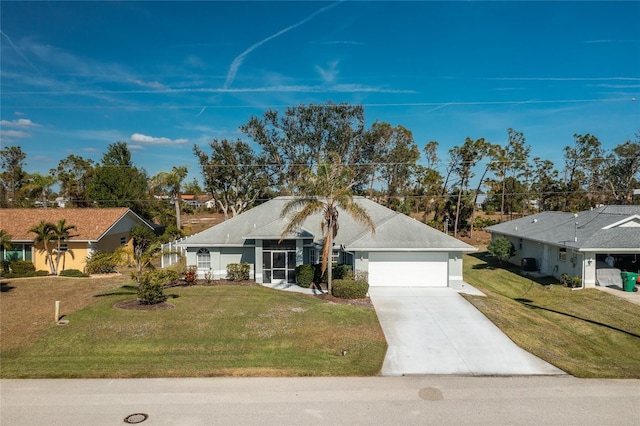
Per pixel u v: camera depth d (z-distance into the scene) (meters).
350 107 50.66
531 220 35.59
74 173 51.94
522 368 12.40
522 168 53.03
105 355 12.85
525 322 17.55
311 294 21.72
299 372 11.65
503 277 28.61
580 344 15.64
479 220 53.69
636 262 26.17
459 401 10.07
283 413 9.39
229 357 12.81
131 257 19.22
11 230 29.70
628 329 17.45
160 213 49.62
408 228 24.36
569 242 24.95
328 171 20.61
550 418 9.21
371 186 54.91
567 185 53.75
